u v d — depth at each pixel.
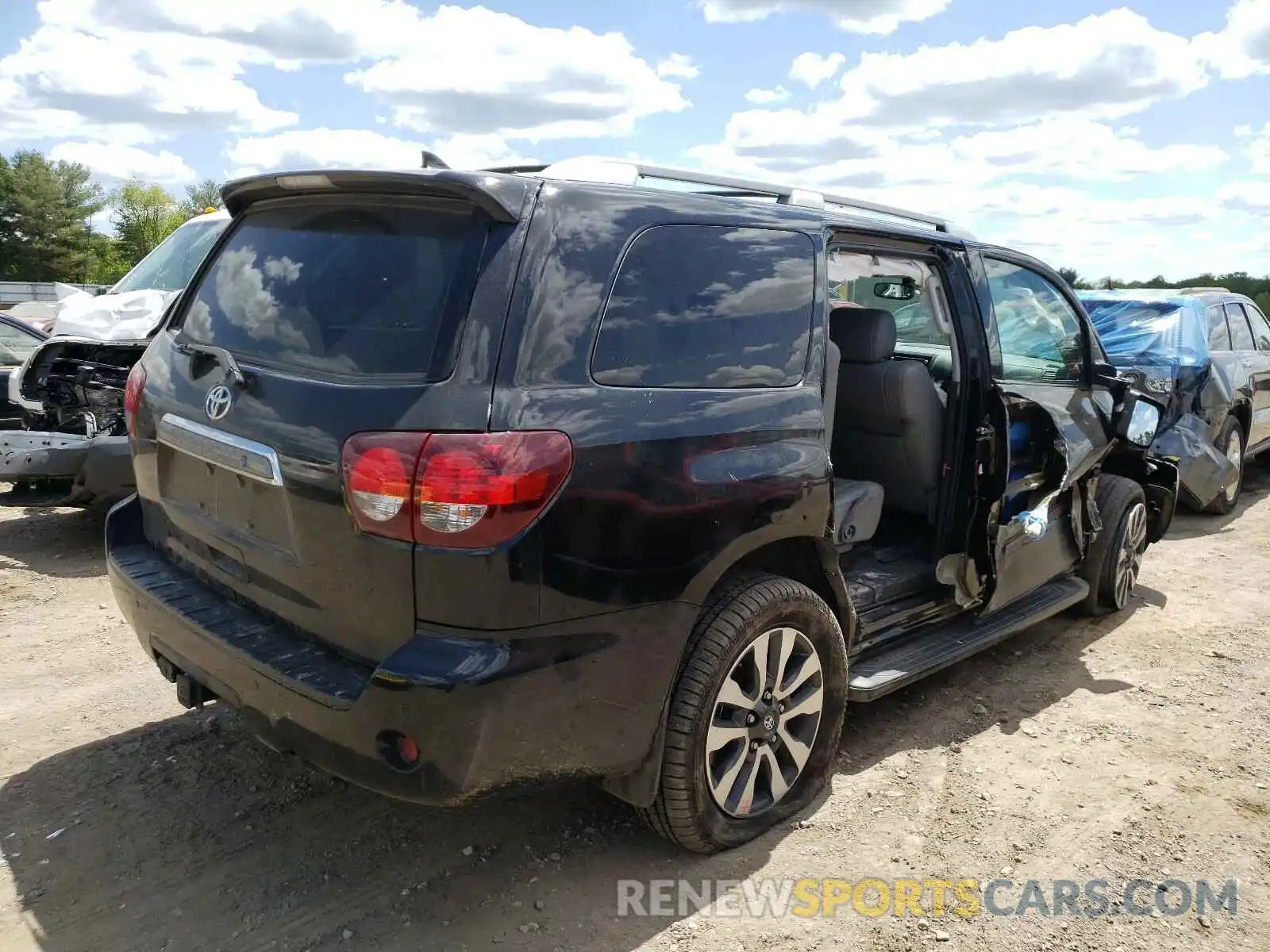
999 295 4.22
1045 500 4.13
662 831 2.93
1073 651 4.87
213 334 3.09
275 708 2.55
